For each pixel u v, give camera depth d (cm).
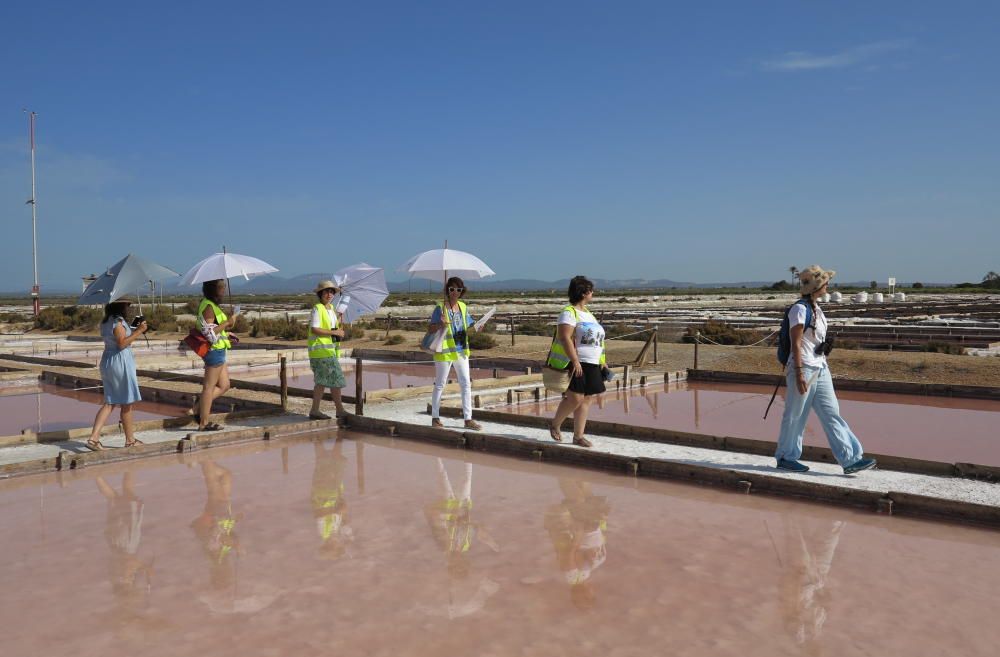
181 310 4475
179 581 472
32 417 1183
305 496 679
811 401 708
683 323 2850
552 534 566
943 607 430
